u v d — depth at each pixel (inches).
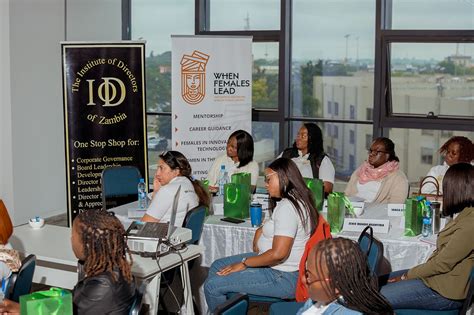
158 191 162.7
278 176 139.9
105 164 252.7
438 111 266.1
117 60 249.8
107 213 106.1
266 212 181.8
